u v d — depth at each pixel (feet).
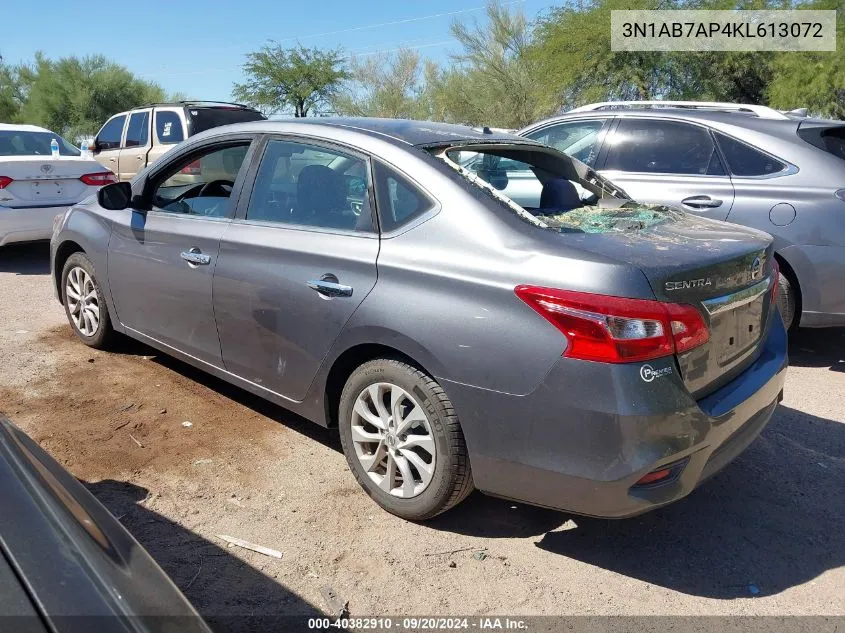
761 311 11.16
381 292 10.50
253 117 40.45
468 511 11.41
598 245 9.65
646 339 8.84
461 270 9.86
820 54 69.26
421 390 10.25
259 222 12.63
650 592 9.65
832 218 17.22
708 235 11.00
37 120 125.59
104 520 6.09
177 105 38.50
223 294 12.87
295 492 11.73
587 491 9.11
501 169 12.38
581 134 21.66
